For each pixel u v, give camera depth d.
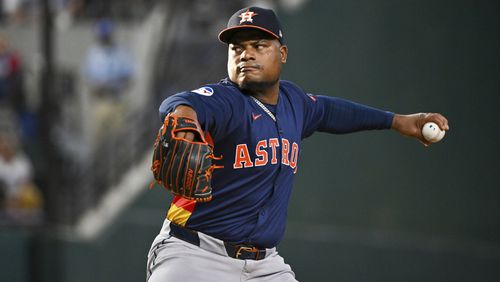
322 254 31.80
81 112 34.88
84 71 35.00
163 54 34.84
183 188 10.02
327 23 31.47
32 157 34.62
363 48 31.11
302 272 32.25
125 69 34.94
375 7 31.03
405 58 30.80
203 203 11.79
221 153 11.48
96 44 34.69
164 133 10.02
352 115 13.88
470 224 30.12
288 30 32.06
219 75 33.66
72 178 34.09
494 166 29.52
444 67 30.39
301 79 31.84
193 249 11.95
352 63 31.20
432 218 30.67
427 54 30.56
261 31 11.44
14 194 34.25
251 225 11.97
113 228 33.47
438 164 30.61
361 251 31.19
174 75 34.56
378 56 30.97
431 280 30.55
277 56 11.66
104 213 33.66
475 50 29.91
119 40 35.25
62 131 34.53
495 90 29.47
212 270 11.91
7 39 36.38
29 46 37.12
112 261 33.31
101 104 34.91
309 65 31.72
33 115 35.31
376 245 31.05
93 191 34.12
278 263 12.59
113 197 33.69
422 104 30.64
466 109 30.14
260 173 11.70
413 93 30.70
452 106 30.38
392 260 30.86
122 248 33.22
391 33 30.91
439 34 30.42
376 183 31.16
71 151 34.53
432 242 30.53
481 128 29.86
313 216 32.22
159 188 32.62
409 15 30.75
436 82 30.52
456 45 30.25
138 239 32.81
